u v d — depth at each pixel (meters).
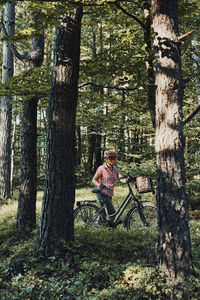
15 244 4.84
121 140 10.43
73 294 3.09
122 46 5.32
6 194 11.16
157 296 2.92
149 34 4.82
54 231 3.94
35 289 3.25
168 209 3.13
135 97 5.90
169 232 3.11
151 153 8.12
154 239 4.25
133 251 3.85
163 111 3.23
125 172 7.29
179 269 3.04
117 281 3.16
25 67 5.82
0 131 11.22
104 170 5.18
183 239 3.07
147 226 4.84
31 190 5.60
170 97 3.20
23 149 5.62
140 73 5.43
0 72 15.79
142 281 3.05
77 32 4.04
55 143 3.99
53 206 3.97
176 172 3.14
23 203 5.55
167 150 3.18
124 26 5.86
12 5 9.75
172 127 3.18
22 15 9.91
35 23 3.98
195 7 4.41
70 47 3.97
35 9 3.66
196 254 3.61
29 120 5.63
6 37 4.34
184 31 5.34
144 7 4.74
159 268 3.20
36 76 5.07
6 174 11.18
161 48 3.25
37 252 3.92
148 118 8.10
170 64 3.22
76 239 4.17
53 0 3.49
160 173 3.23
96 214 5.29
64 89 3.98
